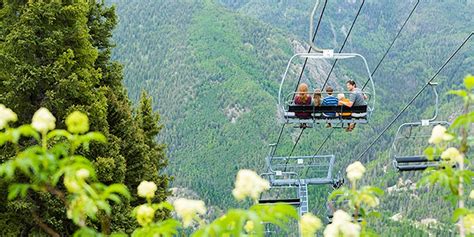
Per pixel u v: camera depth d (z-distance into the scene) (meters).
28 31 22.84
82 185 4.60
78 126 4.77
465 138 5.11
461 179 5.13
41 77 22.80
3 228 21.47
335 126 19.98
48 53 23.14
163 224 4.75
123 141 28.02
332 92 19.78
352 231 4.55
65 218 22.11
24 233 22.30
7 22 24.19
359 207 4.98
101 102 24.34
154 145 34.91
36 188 4.73
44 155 4.59
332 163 29.00
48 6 23.28
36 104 23.42
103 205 4.61
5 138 4.61
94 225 21.98
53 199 21.36
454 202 5.11
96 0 30.52
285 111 19.50
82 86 23.14
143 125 34.78
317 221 4.64
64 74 23.14
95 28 30.03
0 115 4.77
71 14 23.88
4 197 21.36
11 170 4.57
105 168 22.48
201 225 4.66
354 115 19.48
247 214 4.12
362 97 20.20
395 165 20.78
